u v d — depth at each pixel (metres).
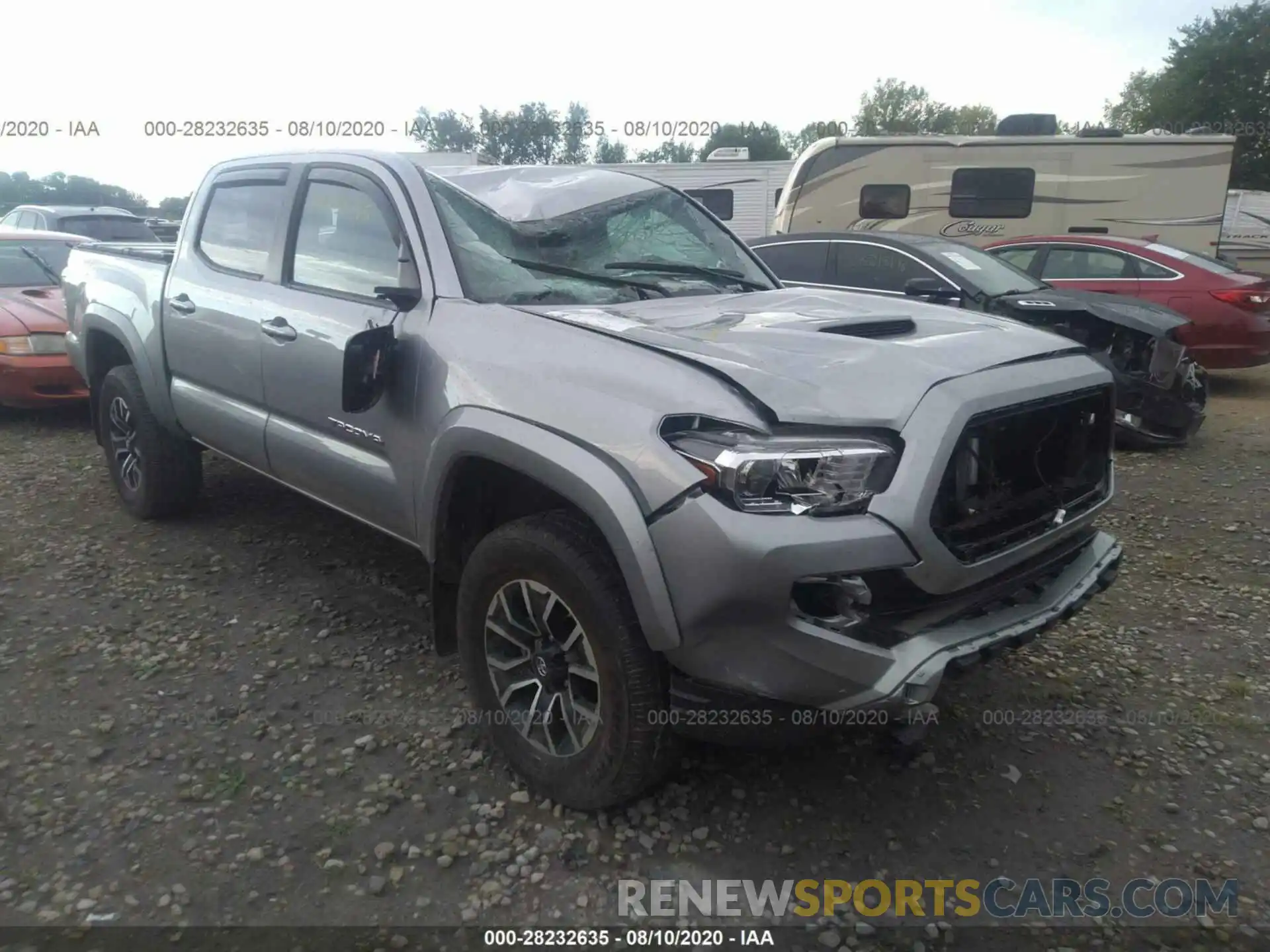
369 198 3.72
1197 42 34.19
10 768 3.11
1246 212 17.72
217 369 4.36
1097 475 3.28
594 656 2.73
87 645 3.95
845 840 2.87
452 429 3.00
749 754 3.26
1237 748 3.39
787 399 2.53
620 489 2.54
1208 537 5.60
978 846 2.86
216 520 5.44
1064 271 10.16
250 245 4.32
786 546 2.36
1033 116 13.13
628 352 2.76
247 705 3.53
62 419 7.95
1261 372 12.62
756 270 4.36
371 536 5.25
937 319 3.37
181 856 2.73
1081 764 3.28
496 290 3.37
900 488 2.48
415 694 3.62
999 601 2.83
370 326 3.40
